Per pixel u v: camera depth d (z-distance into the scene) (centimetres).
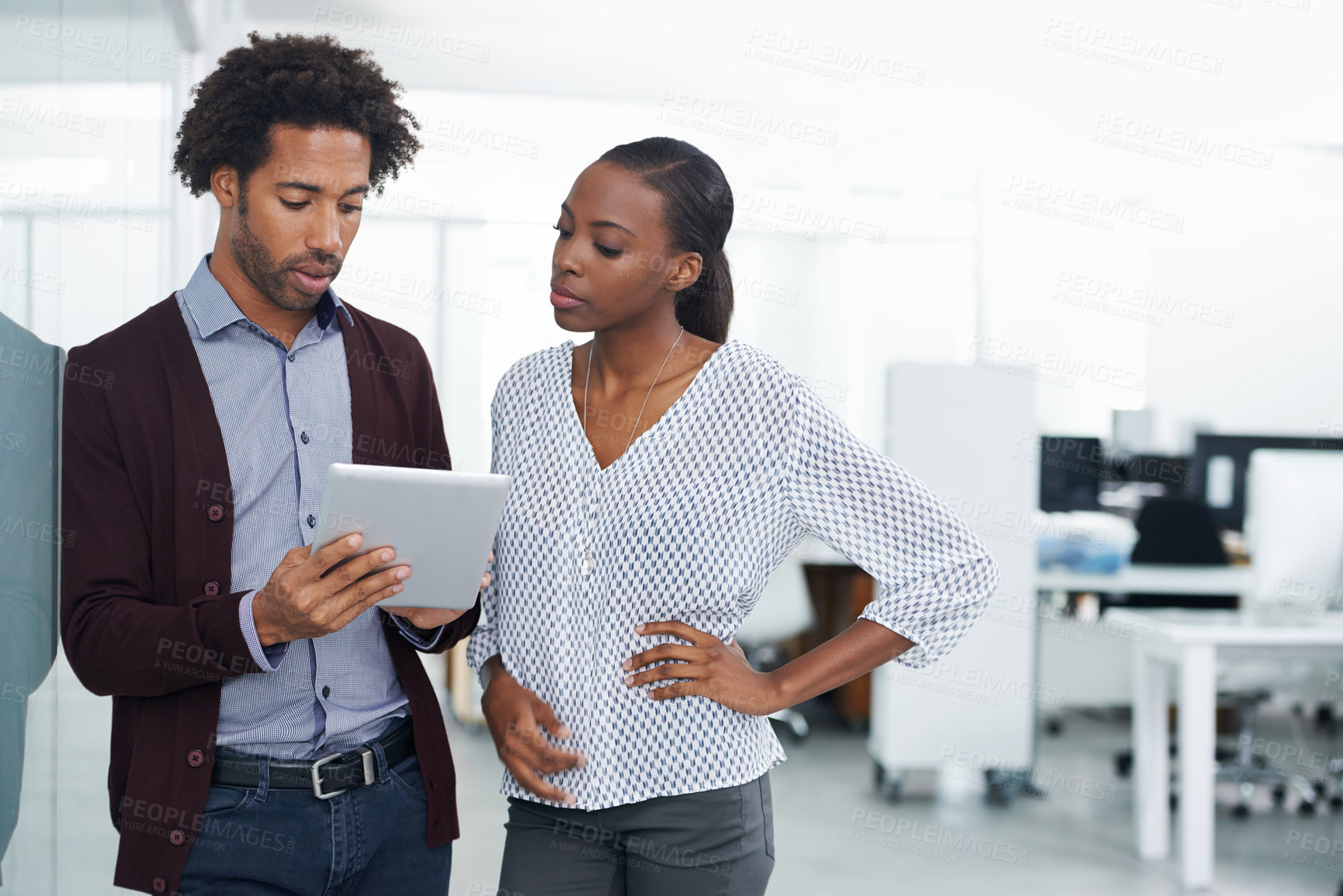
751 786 143
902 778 446
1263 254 805
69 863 184
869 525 143
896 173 758
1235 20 580
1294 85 676
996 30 605
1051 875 357
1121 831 405
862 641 143
